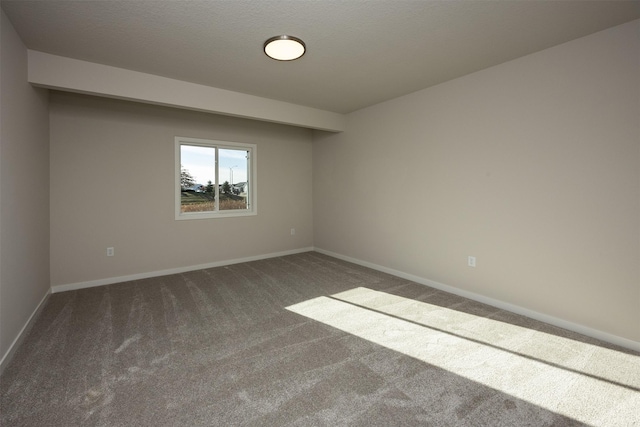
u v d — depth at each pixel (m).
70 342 2.38
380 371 2.01
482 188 3.16
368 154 4.54
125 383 1.88
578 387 1.85
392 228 4.23
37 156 2.96
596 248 2.44
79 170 3.65
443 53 2.73
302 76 3.27
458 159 3.36
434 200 3.64
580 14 2.12
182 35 2.40
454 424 1.56
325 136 5.40
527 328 2.62
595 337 2.45
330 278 4.09
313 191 5.79
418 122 3.78
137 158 4.02
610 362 2.11
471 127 3.22
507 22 2.22
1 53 2.04
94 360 2.13
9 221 2.18
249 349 2.29
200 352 2.25
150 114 4.10
